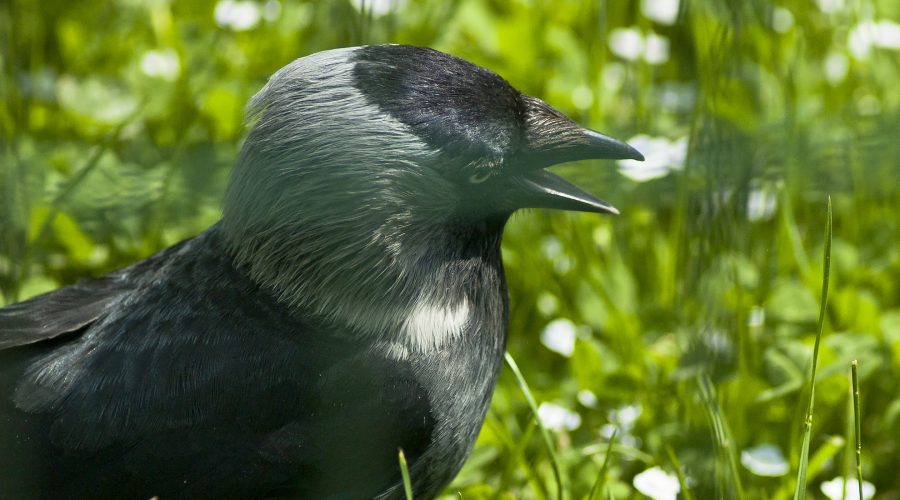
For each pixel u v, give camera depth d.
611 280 11.83
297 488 8.40
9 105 13.18
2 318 8.67
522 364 11.29
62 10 14.63
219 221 8.85
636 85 13.69
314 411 8.34
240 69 13.87
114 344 8.36
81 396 8.19
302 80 8.43
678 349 10.57
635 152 8.96
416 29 13.83
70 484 8.10
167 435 8.16
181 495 8.17
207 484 8.20
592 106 13.33
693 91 13.73
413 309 8.54
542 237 12.49
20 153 12.17
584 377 10.78
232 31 14.16
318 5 13.68
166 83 13.49
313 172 8.33
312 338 8.41
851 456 9.79
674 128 13.23
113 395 8.18
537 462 10.03
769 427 10.30
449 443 8.84
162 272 8.70
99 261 11.81
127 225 11.82
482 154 8.47
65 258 11.83
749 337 10.52
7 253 11.46
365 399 8.42
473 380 8.84
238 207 8.52
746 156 10.61
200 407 8.20
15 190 11.75
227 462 8.21
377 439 8.47
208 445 8.19
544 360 11.59
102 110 13.23
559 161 8.90
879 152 12.24
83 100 13.37
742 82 12.31
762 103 12.98
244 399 8.23
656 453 9.84
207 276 8.56
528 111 8.90
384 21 13.55
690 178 10.57
